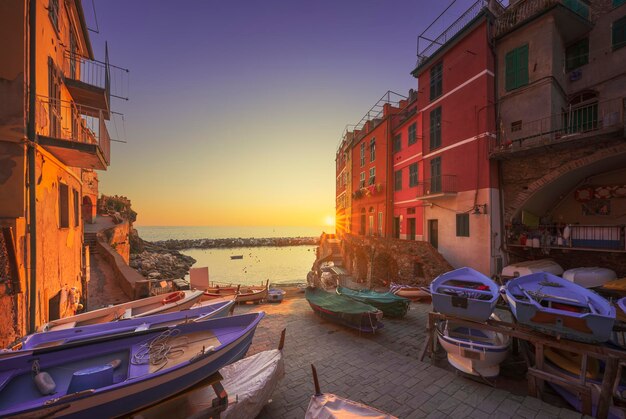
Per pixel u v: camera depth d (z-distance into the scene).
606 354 5.14
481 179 14.11
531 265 11.95
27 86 6.69
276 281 36.06
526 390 6.17
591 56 12.63
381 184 24.75
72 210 10.44
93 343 4.51
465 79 15.16
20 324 6.25
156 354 4.59
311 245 104.00
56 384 3.99
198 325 5.45
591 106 12.55
